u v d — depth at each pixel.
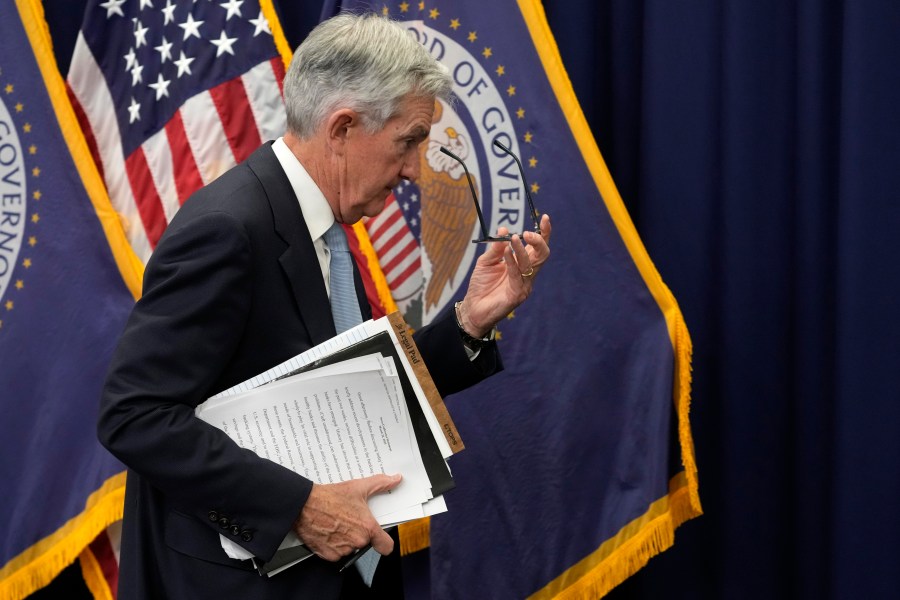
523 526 5.27
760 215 5.33
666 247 5.52
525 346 5.26
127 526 3.35
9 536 5.69
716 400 5.59
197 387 2.98
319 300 3.26
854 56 4.82
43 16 5.77
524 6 5.20
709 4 5.32
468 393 5.27
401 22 5.27
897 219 4.86
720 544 5.65
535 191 5.21
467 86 5.25
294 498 2.99
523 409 5.27
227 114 5.47
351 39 3.21
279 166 3.29
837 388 5.04
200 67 5.50
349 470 3.12
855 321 4.93
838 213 5.01
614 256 5.18
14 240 5.74
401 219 5.34
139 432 2.91
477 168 5.24
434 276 5.28
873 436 4.96
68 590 6.45
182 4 5.55
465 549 5.25
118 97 5.78
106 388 2.98
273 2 5.59
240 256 3.01
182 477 2.93
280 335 3.18
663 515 5.10
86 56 5.78
